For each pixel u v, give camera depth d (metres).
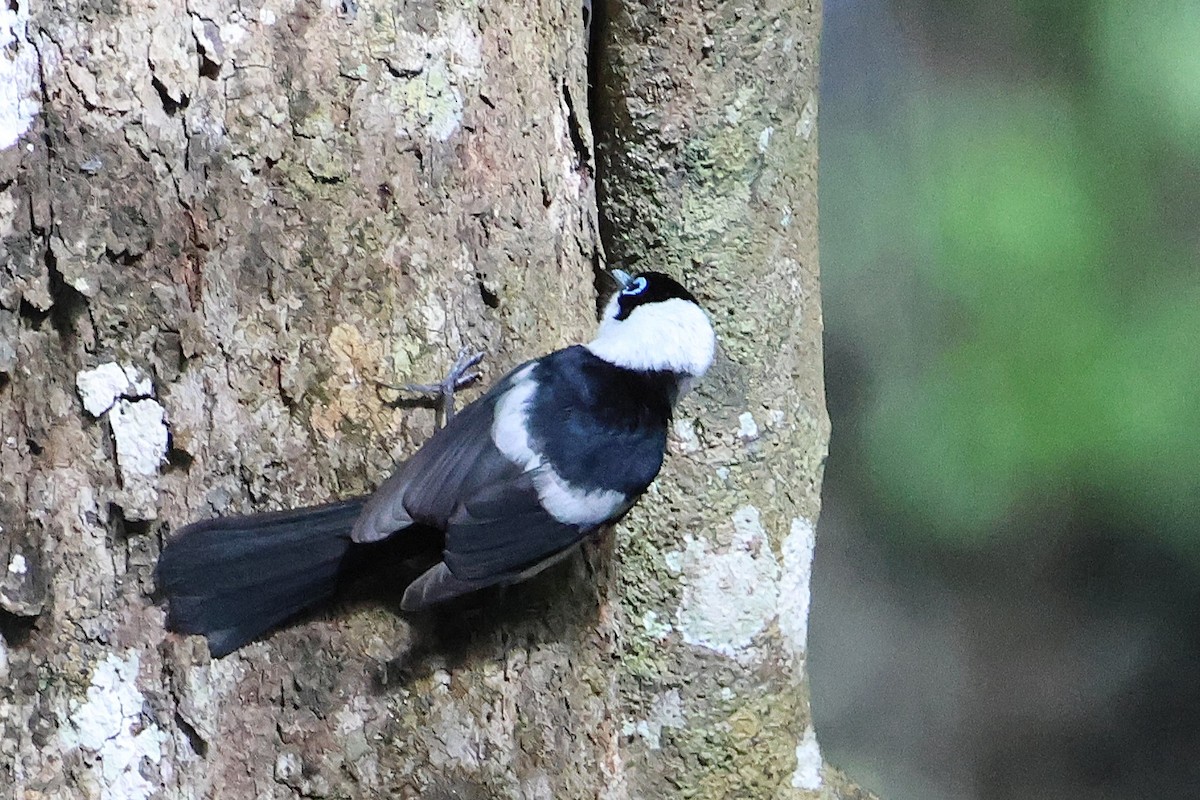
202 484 4.74
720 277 6.96
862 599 11.45
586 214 6.39
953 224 9.94
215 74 4.68
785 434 7.28
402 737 4.95
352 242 4.95
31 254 4.49
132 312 4.60
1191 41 9.15
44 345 4.55
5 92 4.45
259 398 4.80
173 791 4.66
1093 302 9.58
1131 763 10.89
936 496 10.50
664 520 7.11
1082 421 9.66
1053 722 11.09
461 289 5.26
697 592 7.18
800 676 7.63
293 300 4.86
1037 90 9.88
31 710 4.55
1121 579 10.48
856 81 10.44
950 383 10.14
